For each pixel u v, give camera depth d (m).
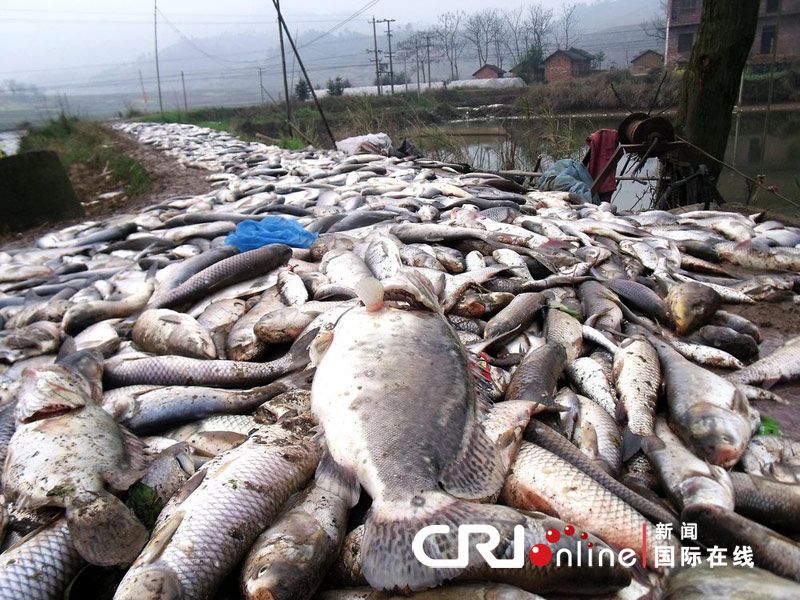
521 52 83.38
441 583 2.64
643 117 12.42
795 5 37.41
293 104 47.16
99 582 3.12
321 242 7.64
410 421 3.29
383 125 26.89
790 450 4.07
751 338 5.56
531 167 19.41
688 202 12.20
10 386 5.14
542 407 3.92
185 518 3.11
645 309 6.17
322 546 2.98
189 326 5.57
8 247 11.61
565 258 7.10
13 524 3.46
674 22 48.88
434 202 10.56
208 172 18.81
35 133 32.28
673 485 3.56
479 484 3.19
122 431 4.13
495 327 5.45
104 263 8.89
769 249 7.84
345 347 3.81
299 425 3.78
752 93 32.47
